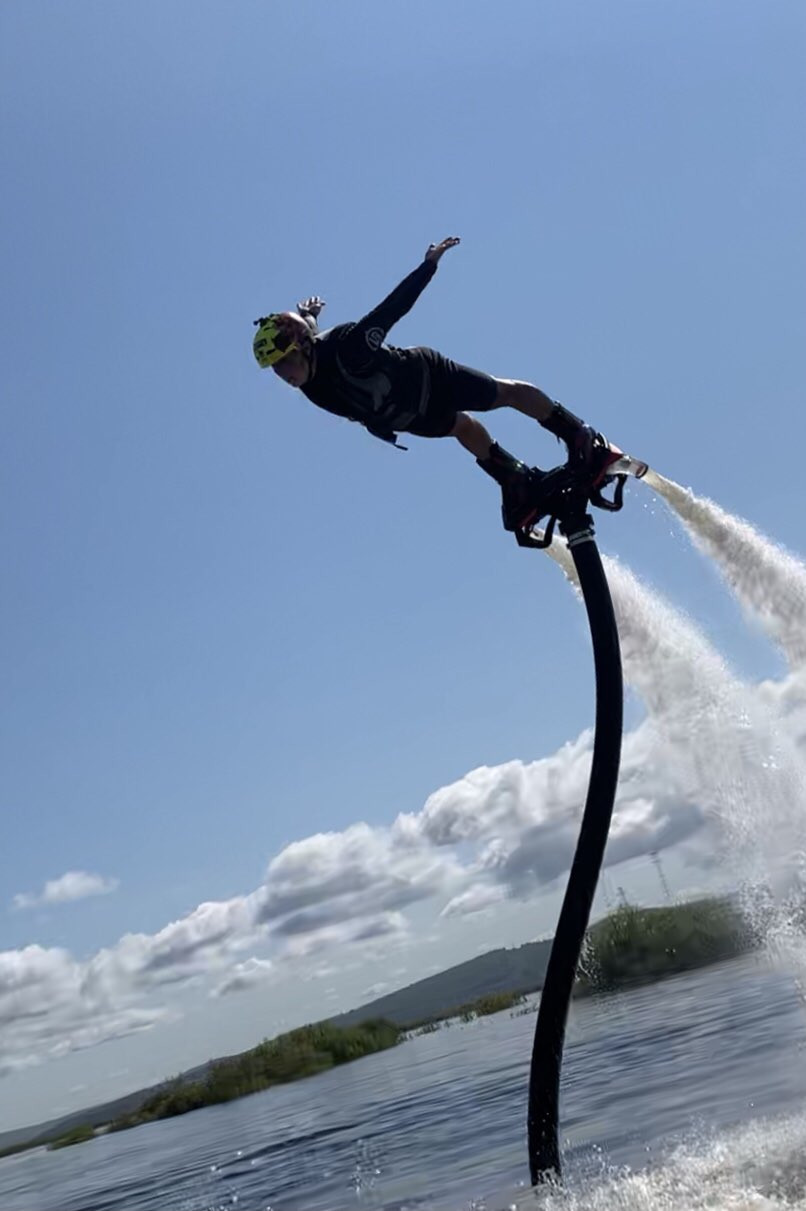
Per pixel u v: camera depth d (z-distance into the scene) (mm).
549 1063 7594
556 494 8062
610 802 7738
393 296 7535
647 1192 7125
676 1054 12086
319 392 7703
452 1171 9398
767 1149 7473
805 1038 11023
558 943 7656
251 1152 14430
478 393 7918
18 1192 18312
